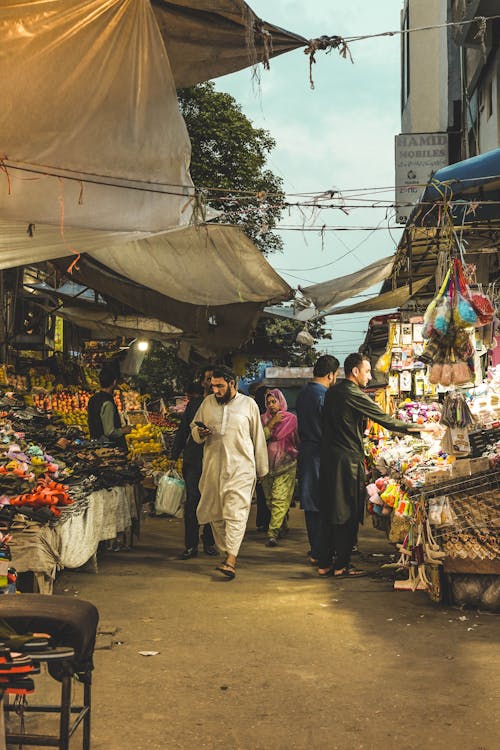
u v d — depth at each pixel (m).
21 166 5.69
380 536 11.41
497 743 3.78
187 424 9.70
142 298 12.95
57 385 17.11
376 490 8.59
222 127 21.47
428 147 14.58
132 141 5.96
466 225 8.27
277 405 10.52
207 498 8.31
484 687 4.57
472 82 16.64
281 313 15.87
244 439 8.23
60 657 2.97
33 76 5.18
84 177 5.98
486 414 7.76
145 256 10.71
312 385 9.17
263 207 6.93
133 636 5.77
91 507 7.96
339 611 6.56
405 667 4.99
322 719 4.11
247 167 21.42
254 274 11.11
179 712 4.21
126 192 6.39
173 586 7.66
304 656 5.27
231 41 6.32
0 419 8.41
